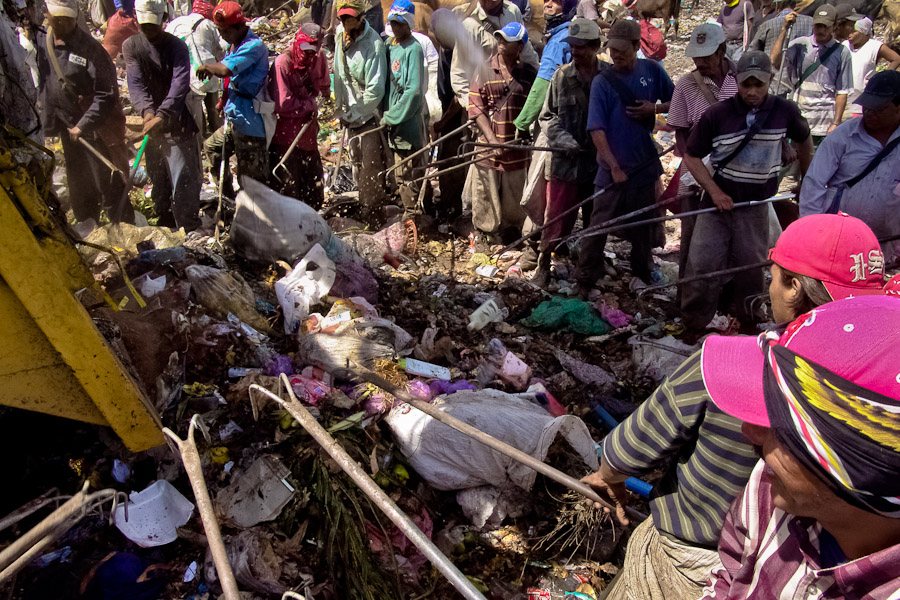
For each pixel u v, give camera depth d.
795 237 1.89
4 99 2.65
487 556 2.93
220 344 3.59
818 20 6.13
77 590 2.60
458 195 6.41
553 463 3.08
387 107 5.95
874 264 1.84
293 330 3.98
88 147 4.59
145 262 4.03
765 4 8.70
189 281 3.92
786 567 1.18
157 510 2.77
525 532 2.98
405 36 5.67
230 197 6.31
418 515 2.99
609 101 4.68
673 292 5.28
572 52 4.79
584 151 5.03
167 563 2.75
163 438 2.77
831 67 6.23
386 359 3.66
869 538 0.98
